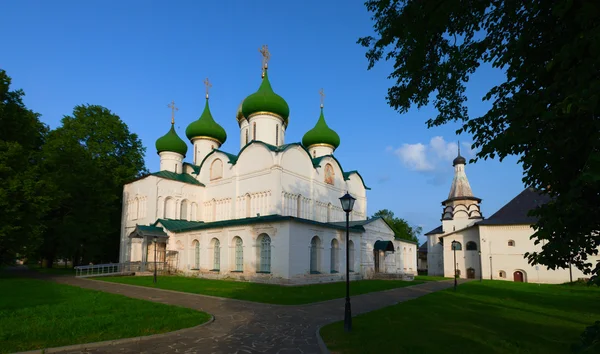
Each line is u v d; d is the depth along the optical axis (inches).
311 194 1482.5
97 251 1681.8
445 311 612.1
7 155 974.4
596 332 163.2
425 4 324.8
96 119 1736.0
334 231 1326.3
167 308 592.4
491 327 481.1
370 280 1378.0
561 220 201.3
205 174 1659.7
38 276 1320.1
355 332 438.6
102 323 458.6
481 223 1781.5
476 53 350.0
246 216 1418.6
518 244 1708.9
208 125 1854.1
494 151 262.1
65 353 351.3
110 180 1662.2
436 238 2322.8
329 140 1851.6
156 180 1524.4
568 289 1155.9
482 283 1389.0
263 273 1160.2
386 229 1657.2
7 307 579.8
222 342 407.2
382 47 412.5
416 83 422.0
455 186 2228.1
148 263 1435.8
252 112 1596.9
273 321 526.9
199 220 1617.9
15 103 1101.1
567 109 158.7
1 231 940.0
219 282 1125.1
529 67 239.5
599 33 160.4
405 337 410.3
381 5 382.6
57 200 1204.5
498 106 283.1
